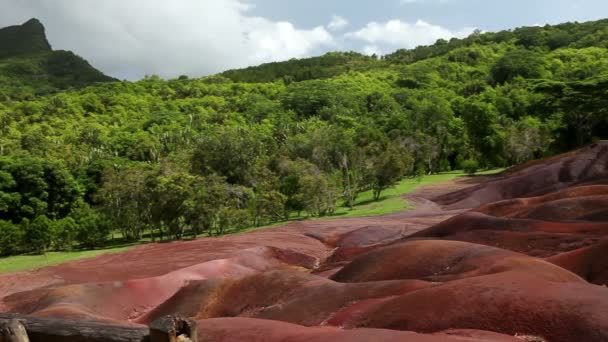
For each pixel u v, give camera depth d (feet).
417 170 265.13
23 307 77.82
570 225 80.79
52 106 436.76
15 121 393.70
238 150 233.96
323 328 36.86
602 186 107.96
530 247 74.28
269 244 129.39
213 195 179.42
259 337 35.60
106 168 226.58
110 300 74.23
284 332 35.88
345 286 53.11
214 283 66.59
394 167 207.82
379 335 30.48
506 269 47.11
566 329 31.68
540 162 195.00
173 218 179.83
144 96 511.81
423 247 63.52
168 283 84.69
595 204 94.89
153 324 20.71
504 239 79.15
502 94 343.67
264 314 54.13
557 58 436.35
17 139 310.65
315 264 113.19
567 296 34.63
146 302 78.18
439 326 36.55
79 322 23.91
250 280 63.93
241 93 532.73
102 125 404.57
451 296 39.04
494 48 569.64
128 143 322.96
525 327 33.35
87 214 193.36
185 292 67.87
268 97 513.86
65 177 223.30
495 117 286.87
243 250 116.57
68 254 162.09
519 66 422.41
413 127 295.89
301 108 447.83
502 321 34.47
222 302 62.54
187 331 20.98
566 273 45.06
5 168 214.69
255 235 146.72
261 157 249.75
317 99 447.42
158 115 414.62
